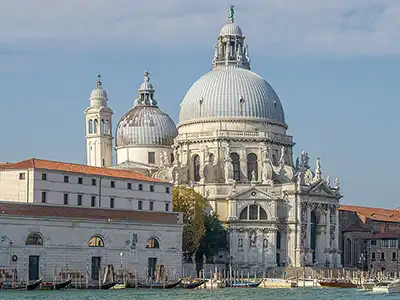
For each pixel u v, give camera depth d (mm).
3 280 157625
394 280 191375
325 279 198750
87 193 176500
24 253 161125
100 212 176375
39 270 163375
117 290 160375
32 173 167375
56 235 166375
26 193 168000
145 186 188750
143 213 184125
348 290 178625
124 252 177000
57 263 166125
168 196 193750
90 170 181250
